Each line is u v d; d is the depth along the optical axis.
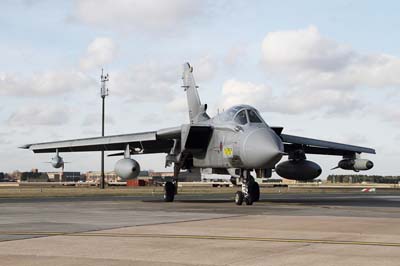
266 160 19.56
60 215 15.85
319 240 9.73
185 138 22.62
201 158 23.80
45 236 10.41
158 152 28.89
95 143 25.17
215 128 22.66
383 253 8.25
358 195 37.28
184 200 27.17
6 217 15.10
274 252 8.36
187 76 29.11
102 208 19.52
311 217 14.73
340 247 8.88
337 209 18.48
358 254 8.15
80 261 7.61
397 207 19.83
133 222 13.30
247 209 18.50
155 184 110.25
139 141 24.31
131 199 29.25
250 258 7.82
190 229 11.58
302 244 9.23
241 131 20.81
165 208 19.31
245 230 11.37
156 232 11.03
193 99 28.34
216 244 9.25
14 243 9.42
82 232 11.06
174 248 8.80
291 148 25.92
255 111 21.75
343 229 11.54
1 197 34.12
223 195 37.41
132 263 7.45
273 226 12.20
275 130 23.00
